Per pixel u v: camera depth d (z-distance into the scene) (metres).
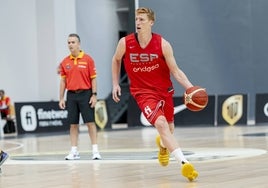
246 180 6.23
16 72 24.23
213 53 25.97
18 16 24.28
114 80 6.84
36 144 14.03
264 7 26.83
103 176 6.92
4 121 21.11
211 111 21.33
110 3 27.92
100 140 14.66
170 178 6.59
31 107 19.50
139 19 6.45
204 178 6.47
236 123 21.38
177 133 16.61
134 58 6.57
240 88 26.48
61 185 6.20
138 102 6.64
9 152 11.50
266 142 12.30
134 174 7.04
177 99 21.27
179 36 25.44
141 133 17.64
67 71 9.36
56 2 24.48
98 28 27.41
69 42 9.27
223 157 8.94
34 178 6.89
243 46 26.52
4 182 6.59
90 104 9.34
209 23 25.94
